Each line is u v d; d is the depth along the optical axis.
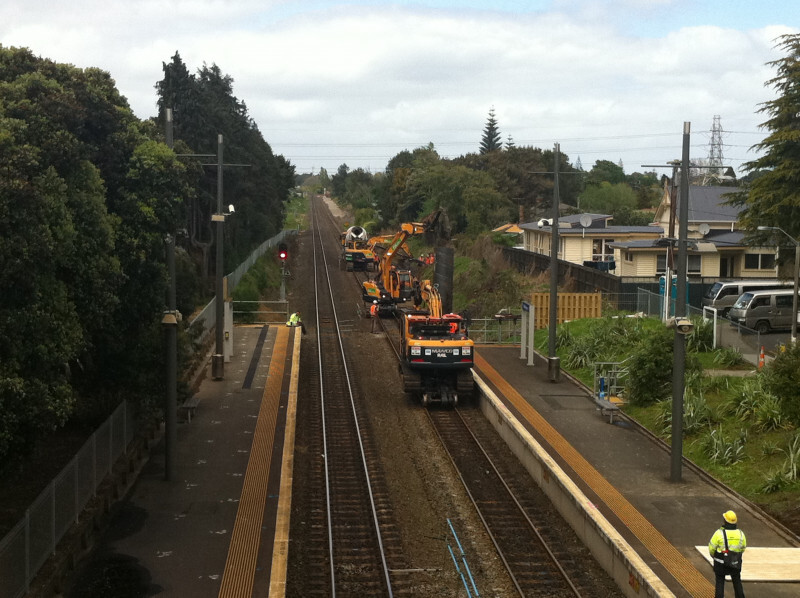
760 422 22.17
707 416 23.52
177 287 26.19
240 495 18.95
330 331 43.12
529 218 98.31
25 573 13.21
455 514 18.80
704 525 16.97
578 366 32.66
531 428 24.39
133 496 18.86
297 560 16.19
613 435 23.73
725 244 49.62
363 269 69.75
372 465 22.19
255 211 69.06
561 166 104.50
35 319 14.10
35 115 16.14
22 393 13.05
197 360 32.78
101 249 16.95
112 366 20.98
